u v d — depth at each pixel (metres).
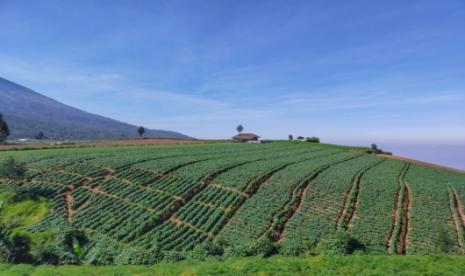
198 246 38.06
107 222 44.28
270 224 45.56
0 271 26.84
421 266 30.09
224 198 53.00
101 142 107.00
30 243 33.72
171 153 81.88
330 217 48.91
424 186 68.19
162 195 52.59
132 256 35.62
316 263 30.14
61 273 27.03
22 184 54.62
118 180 57.56
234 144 112.12
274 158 84.44
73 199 50.94
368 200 56.81
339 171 73.94
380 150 118.56
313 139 139.12
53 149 83.62
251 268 28.41
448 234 45.28
